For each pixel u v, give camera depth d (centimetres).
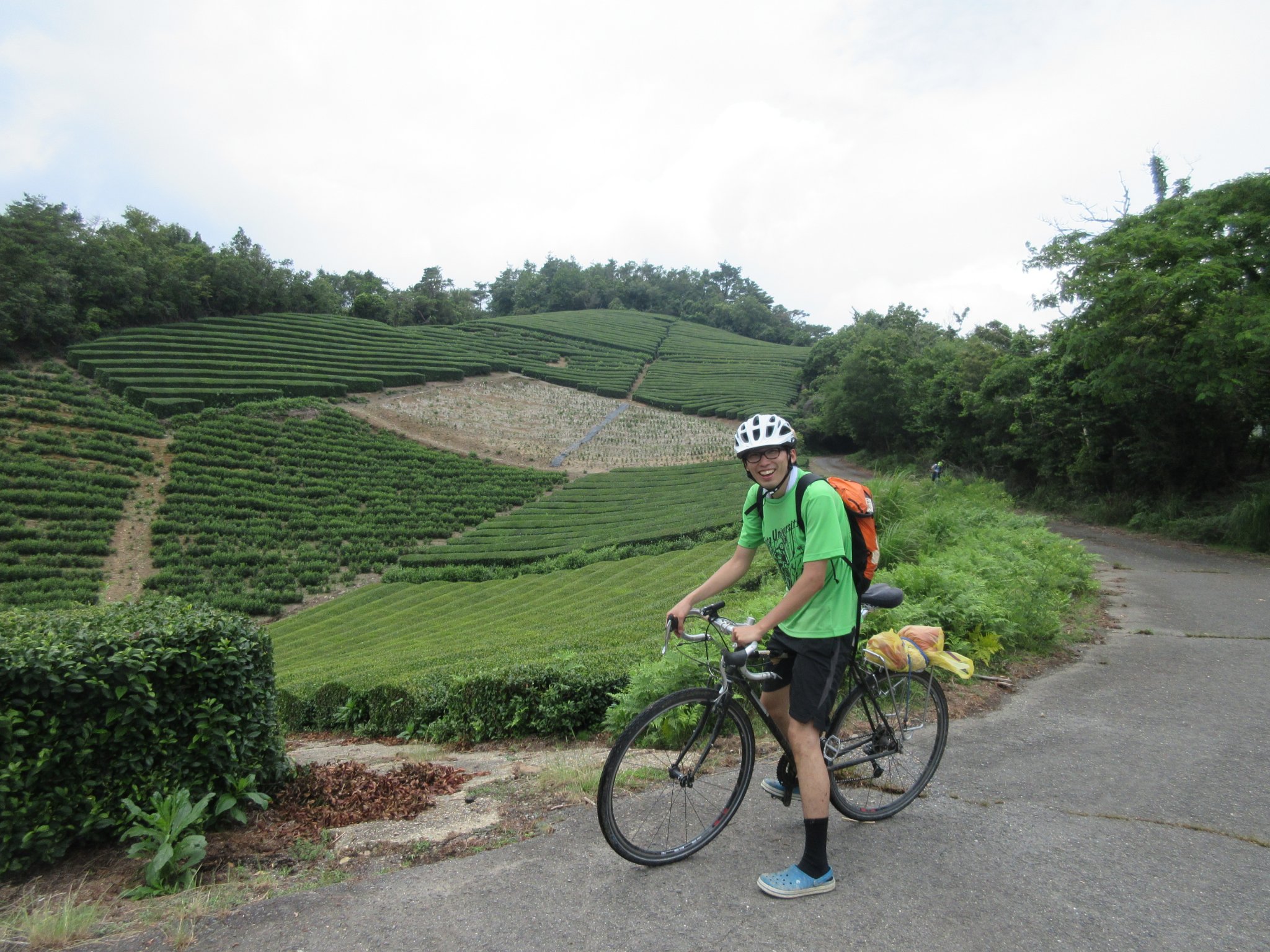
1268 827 380
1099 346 2206
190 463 4459
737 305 15862
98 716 412
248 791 467
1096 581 1261
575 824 389
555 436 6481
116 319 6594
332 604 3319
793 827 383
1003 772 458
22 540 3444
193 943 283
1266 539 1927
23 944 286
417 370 7306
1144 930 288
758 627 334
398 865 362
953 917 297
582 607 2372
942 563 995
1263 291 1903
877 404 5644
